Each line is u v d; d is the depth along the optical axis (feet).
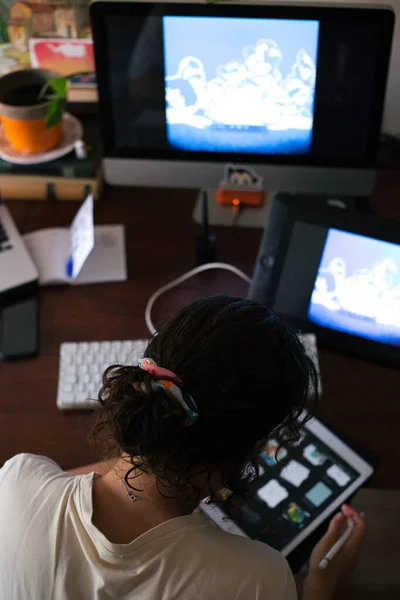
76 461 3.62
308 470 3.51
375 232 3.78
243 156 4.39
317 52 3.90
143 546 2.19
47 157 4.77
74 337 4.21
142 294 4.44
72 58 4.89
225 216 4.88
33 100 4.62
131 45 3.99
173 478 2.17
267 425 2.12
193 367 2.02
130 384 2.05
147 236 4.79
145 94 4.19
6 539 2.32
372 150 4.25
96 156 4.93
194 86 4.12
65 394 3.83
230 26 3.86
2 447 3.69
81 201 5.03
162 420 1.97
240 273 4.53
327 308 3.98
